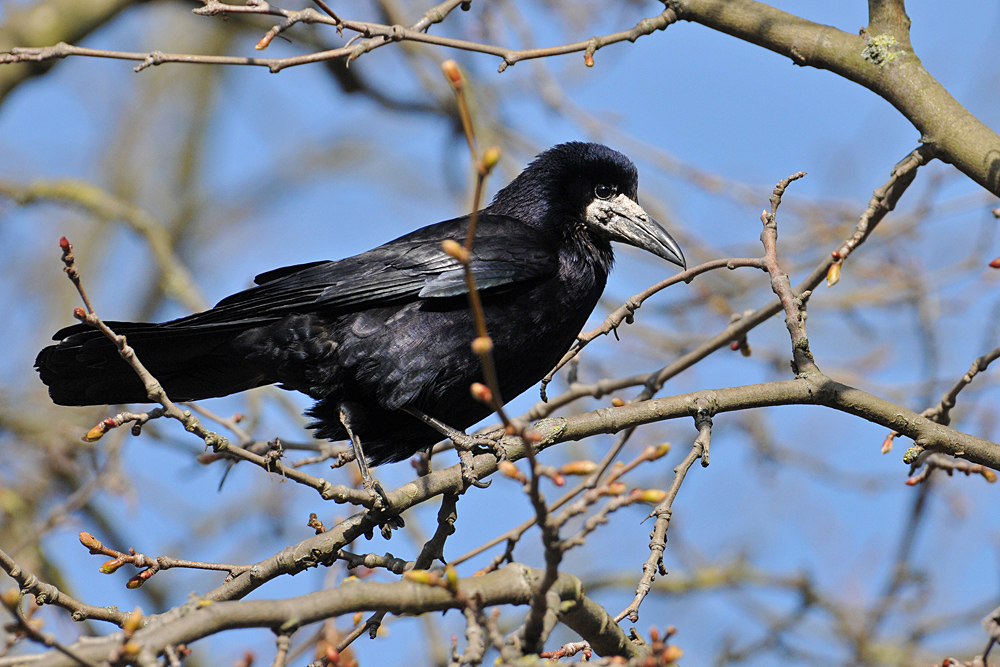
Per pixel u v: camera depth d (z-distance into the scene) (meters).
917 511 13.78
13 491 15.11
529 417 10.12
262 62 8.45
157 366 10.05
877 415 8.80
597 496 5.84
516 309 10.44
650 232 11.46
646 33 9.55
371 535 8.61
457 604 6.64
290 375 10.21
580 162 11.57
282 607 6.31
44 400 15.14
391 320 10.11
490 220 11.16
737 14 9.66
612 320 9.67
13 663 6.04
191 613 6.17
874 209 9.00
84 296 6.86
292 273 11.47
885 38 9.34
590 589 16.41
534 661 6.23
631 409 9.09
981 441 8.68
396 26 8.76
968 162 8.84
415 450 10.75
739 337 10.31
